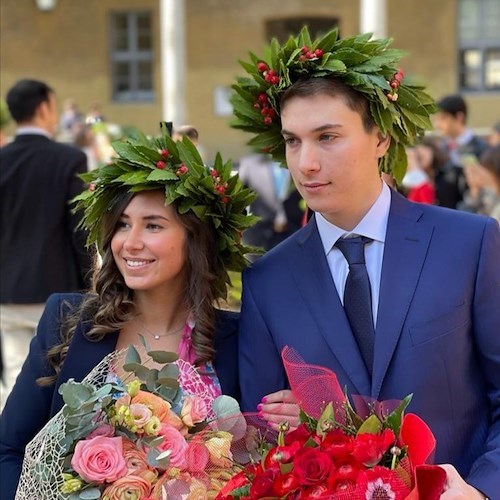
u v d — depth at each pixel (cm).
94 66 1961
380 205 244
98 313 251
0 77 1972
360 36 248
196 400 225
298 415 228
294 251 252
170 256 249
